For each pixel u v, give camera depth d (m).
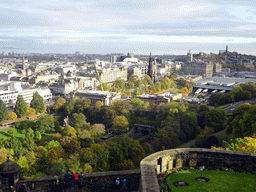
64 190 54.28
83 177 55.06
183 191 42.81
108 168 178.88
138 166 191.00
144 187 39.53
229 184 45.41
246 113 191.88
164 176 49.28
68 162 169.00
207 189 43.34
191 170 51.91
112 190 55.38
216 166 53.22
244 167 52.03
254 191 42.81
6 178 51.34
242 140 136.38
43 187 54.50
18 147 190.50
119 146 195.75
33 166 182.75
